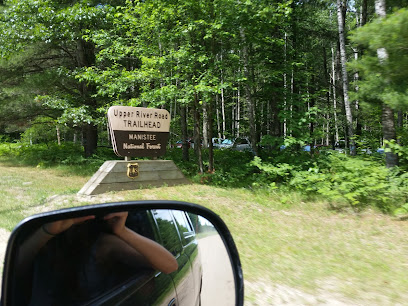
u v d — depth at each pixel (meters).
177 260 1.73
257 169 11.18
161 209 1.72
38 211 6.74
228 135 18.47
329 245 5.07
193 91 9.73
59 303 1.19
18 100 15.89
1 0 18.33
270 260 4.46
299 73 11.91
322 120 11.31
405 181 7.04
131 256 1.45
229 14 9.72
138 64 15.10
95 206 1.33
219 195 8.54
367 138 12.03
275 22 10.11
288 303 3.34
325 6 18.31
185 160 15.11
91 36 13.50
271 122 17.16
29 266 1.17
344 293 3.57
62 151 18.41
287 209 7.27
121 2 15.22
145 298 1.45
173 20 10.72
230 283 1.99
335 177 7.52
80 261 1.27
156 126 10.20
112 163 9.23
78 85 16.17
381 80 6.54
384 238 5.41
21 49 14.32
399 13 5.66
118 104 12.03
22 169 14.84
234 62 10.98
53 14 13.23
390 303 3.38
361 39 6.13
